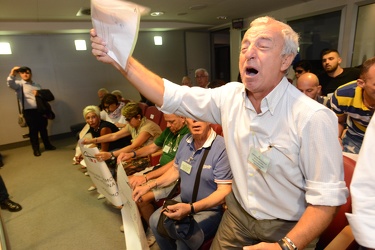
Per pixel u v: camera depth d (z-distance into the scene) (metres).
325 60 2.92
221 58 7.74
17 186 3.05
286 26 0.72
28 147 4.95
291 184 0.77
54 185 3.03
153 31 6.27
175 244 1.43
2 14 3.78
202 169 1.34
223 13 4.80
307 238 0.67
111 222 2.23
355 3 3.58
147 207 1.79
